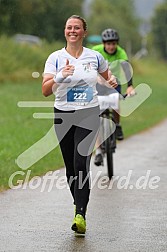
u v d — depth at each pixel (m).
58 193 14.79
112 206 13.59
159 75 100.06
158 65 121.88
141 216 12.68
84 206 11.27
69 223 12.01
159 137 27.69
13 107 35.44
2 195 14.48
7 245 10.58
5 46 60.19
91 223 12.10
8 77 56.16
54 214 12.70
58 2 84.38
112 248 10.50
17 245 10.58
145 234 11.35
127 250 10.40
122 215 12.76
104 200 14.21
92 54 11.59
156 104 51.34
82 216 11.16
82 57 11.52
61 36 85.50
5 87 50.22
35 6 74.19
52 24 84.31
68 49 11.52
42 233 11.31
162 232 11.49
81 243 10.76
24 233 11.30
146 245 10.69
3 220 12.18
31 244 10.65
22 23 72.56
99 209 13.29
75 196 11.31
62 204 13.60
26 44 64.56
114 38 17.11
